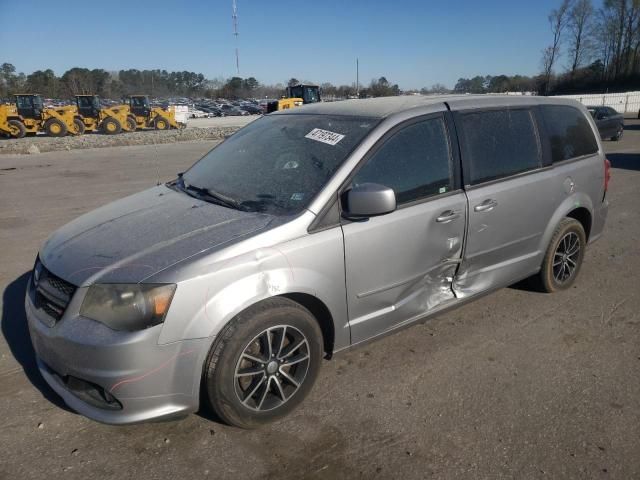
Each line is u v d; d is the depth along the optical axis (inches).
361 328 125.3
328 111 147.6
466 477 99.4
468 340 152.7
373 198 112.2
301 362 115.8
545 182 162.2
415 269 132.0
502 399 124.0
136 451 105.4
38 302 111.1
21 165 593.9
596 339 153.6
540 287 181.8
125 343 95.0
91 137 1057.5
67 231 127.5
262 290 104.8
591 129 188.4
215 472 100.1
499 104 156.2
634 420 116.2
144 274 99.0
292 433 111.4
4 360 138.9
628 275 205.9
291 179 124.6
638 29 2496.3
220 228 111.6
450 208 135.9
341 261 116.8
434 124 138.0
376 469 101.5
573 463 103.0
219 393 104.3
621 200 351.3
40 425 113.0
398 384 129.8
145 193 149.3
